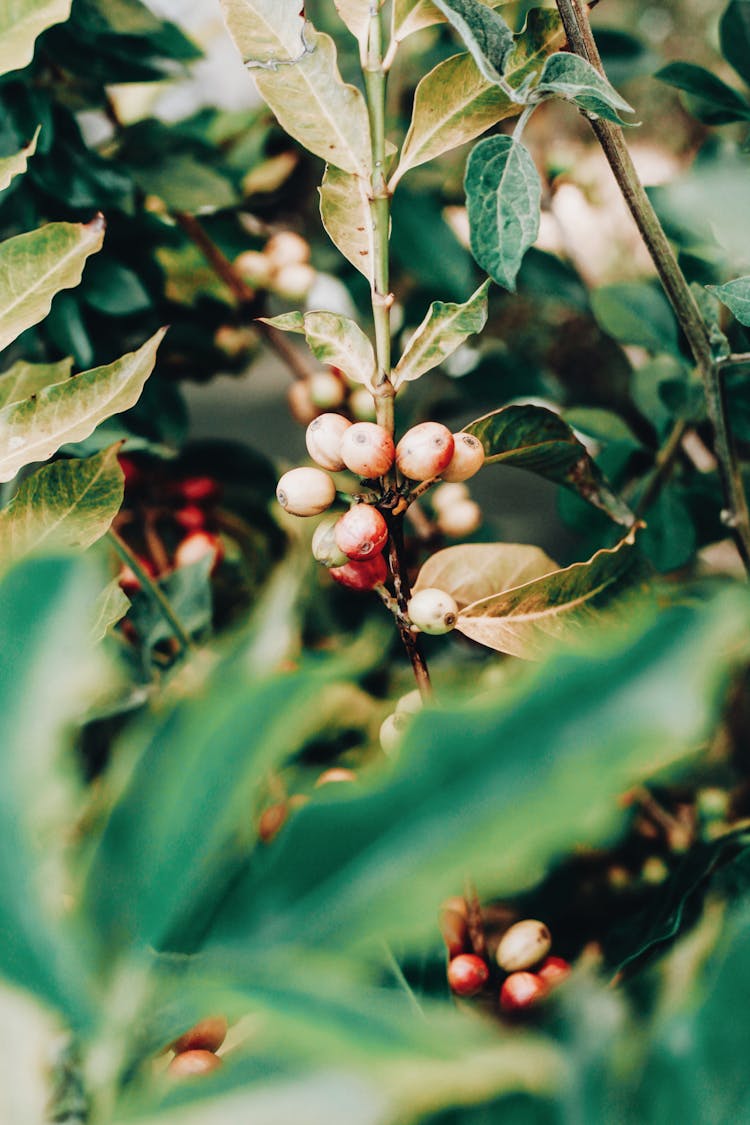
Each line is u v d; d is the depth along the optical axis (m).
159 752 0.38
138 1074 0.38
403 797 0.33
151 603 0.62
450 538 0.72
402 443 0.50
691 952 0.46
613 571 0.53
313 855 0.36
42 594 0.37
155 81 0.69
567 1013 0.44
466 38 0.47
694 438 0.76
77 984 0.35
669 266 0.53
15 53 0.51
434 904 0.33
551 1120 0.39
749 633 0.38
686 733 0.29
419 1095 0.38
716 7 1.03
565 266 0.77
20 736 0.36
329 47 0.48
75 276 0.51
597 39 0.72
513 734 0.32
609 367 0.86
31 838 0.36
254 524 0.72
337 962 0.34
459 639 0.70
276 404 1.14
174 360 0.76
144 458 0.69
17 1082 0.38
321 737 0.54
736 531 0.58
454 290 0.73
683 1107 0.40
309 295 0.77
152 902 0.37
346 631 0.68
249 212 0.81
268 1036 0.38
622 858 0.63
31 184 0.67
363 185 0.49
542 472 0.55
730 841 0.52
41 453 0.50
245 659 0.45
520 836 0.30
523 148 0.49
